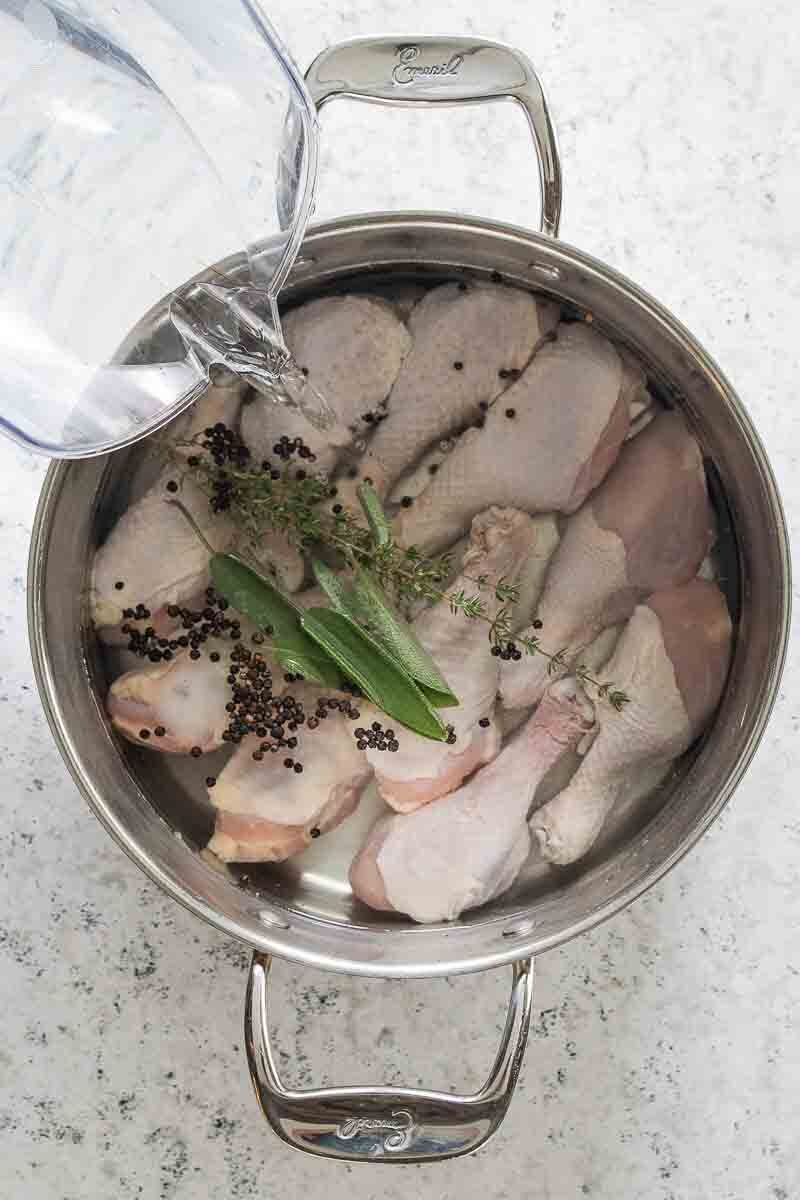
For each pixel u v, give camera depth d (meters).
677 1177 0.69
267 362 0.53
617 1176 0.69
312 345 0.58
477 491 0.59
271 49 0.48
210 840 0.61
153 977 0.69
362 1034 0.69
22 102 0.44
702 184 0.69
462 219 0.55
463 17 0.70
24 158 0.44
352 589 0.57
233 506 0.58
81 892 0.69
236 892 0.60
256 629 0.59
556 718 0.60
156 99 0.45
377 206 0.69
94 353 0.48
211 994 0.69
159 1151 0.69
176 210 0.46
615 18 0.70
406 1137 0.57
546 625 0.59
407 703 0.56
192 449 0.59
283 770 0.59
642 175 0.69
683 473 0.59
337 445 0.59
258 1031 0.57
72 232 0.45
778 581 0.56
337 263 0.58
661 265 0.69
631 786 0.61
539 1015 0.69
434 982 0.69
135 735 0.60
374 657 0.56
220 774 0.60
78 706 0.58
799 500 0.69
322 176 0.69
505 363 0.59
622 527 0.59
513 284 0.59
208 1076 0.69
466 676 0.59
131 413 0.50
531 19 0.70
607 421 0.59
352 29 0.69
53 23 0.44
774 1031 0.69
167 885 0.56
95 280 0.46
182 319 0.49
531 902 0.61
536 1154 0.69
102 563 0.59
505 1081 0.57
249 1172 0.69
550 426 0.58
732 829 0.69
